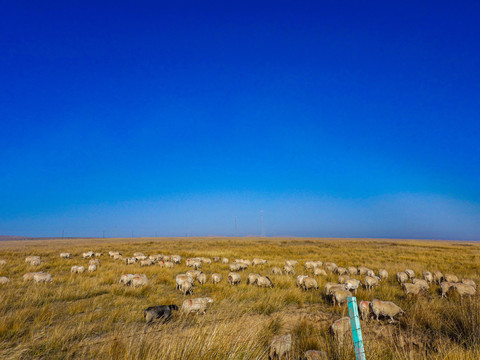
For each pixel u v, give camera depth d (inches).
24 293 488.4
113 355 218.5
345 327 289.7
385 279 688.4
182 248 1843.0
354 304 171.2
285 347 249.8
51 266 882.8
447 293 506.3
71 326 329.1
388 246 2143.2
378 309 359.9
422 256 1263.5
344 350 211.5
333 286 490.9
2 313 366.3
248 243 2490.2
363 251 1583.4
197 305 374.9
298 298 475.8
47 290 497.7
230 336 220.8
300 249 1718.8
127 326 334.3
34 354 251.3
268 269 877.2
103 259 1132.5
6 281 567.2
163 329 313.3
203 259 985.5
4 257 1118.4
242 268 846.5
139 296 498.3
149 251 1572.3
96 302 437.7
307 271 826.8
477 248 1980.8
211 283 615.5
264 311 395.2
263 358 224.8
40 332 303.1
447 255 1326.3
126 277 584.1
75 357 247.1
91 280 603.2
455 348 228.8
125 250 1670.8
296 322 363.9
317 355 224.2
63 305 426.3
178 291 548.1
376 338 291.3
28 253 1327.5
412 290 496.7
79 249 1689.2
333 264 844.6
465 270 853.8
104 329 318.0
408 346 271.6
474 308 315.0
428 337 297.7
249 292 507.5
